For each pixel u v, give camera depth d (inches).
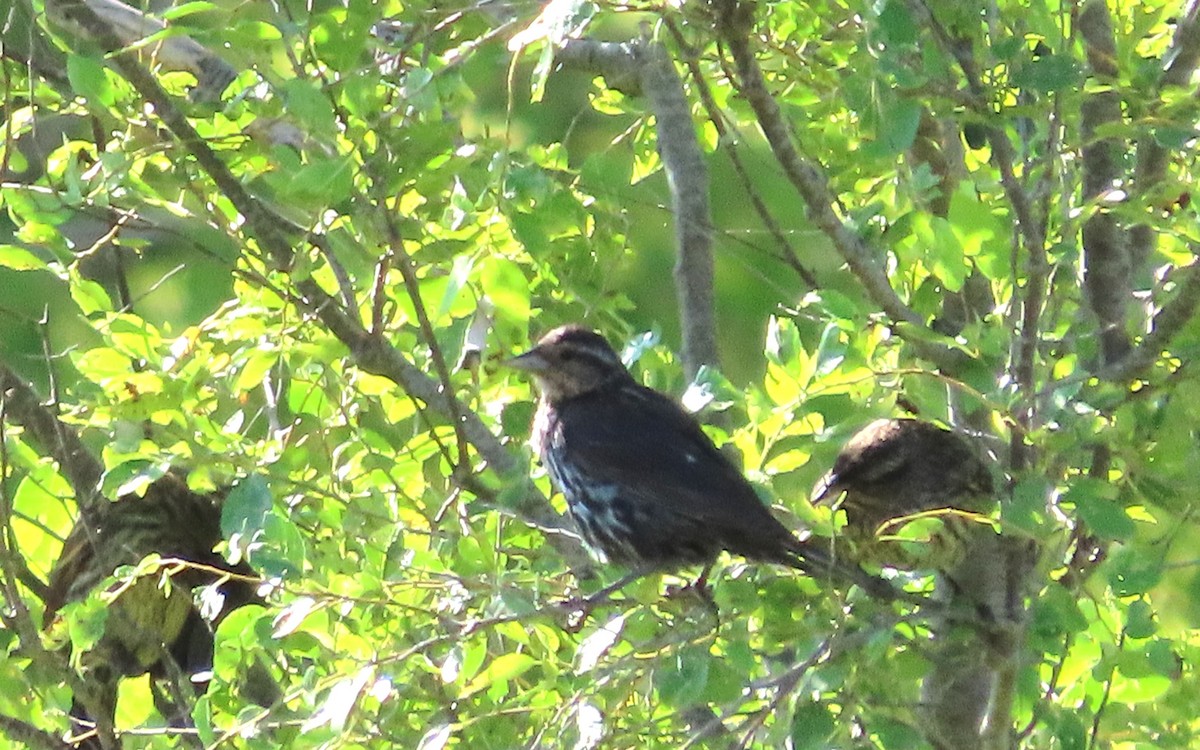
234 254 525.0
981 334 379.9
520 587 398.0
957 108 378.6
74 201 414.0
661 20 405.7
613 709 378.0
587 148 672.4
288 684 440.8
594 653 370.6
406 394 453.1
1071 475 381.7
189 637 477.7
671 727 398.6
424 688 399.9
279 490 435.5
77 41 466.9
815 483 478.9
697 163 523.2
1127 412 370.6
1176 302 378.3
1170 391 372.5
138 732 413.1
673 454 444.8
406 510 459.5
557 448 465.4
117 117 420.2
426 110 392.5
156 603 469.4
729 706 376.8
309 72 409.4
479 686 392.2
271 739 404.8
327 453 459.5
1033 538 364.5
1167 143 372.2
